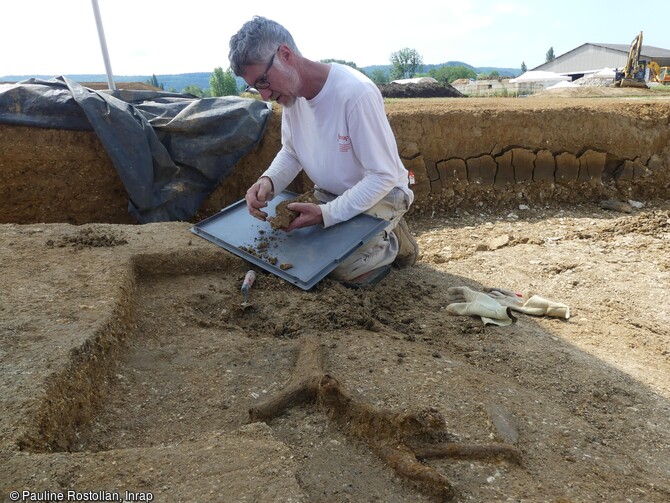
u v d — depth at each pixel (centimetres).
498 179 577
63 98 471
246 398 212
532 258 432
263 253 326
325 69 297
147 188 461
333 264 303
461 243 473
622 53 5284
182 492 149
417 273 380
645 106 630
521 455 183
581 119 592
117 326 243
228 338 259
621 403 235
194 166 488
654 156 609
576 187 589
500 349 273
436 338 281
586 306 350
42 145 476
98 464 159
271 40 273
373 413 184
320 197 342
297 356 239
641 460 197
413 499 160
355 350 245
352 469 172
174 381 225
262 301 296
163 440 189
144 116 491
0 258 300
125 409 207
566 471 181
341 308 288
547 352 275
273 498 147
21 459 156
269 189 339
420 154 557
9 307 242
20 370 191
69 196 489
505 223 533
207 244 336
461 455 177
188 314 278
